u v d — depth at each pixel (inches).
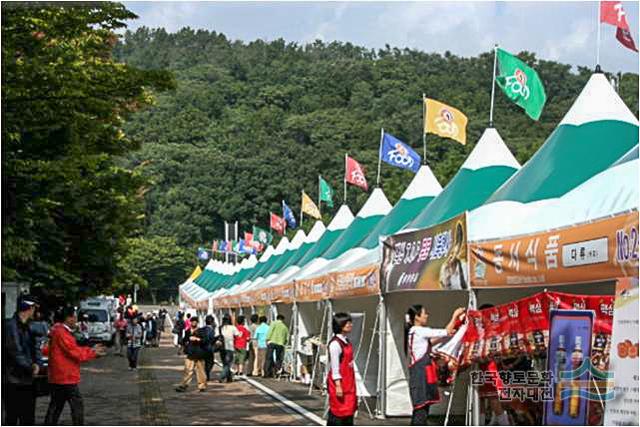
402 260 665.0
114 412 758.5
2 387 530.3
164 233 4072.3
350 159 1173.7
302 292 1016.9
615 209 389.4
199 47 6983.3
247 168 3914.9
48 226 781.3
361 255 847.7
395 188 2383.1
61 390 568.4
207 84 5211.6
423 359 522.9
